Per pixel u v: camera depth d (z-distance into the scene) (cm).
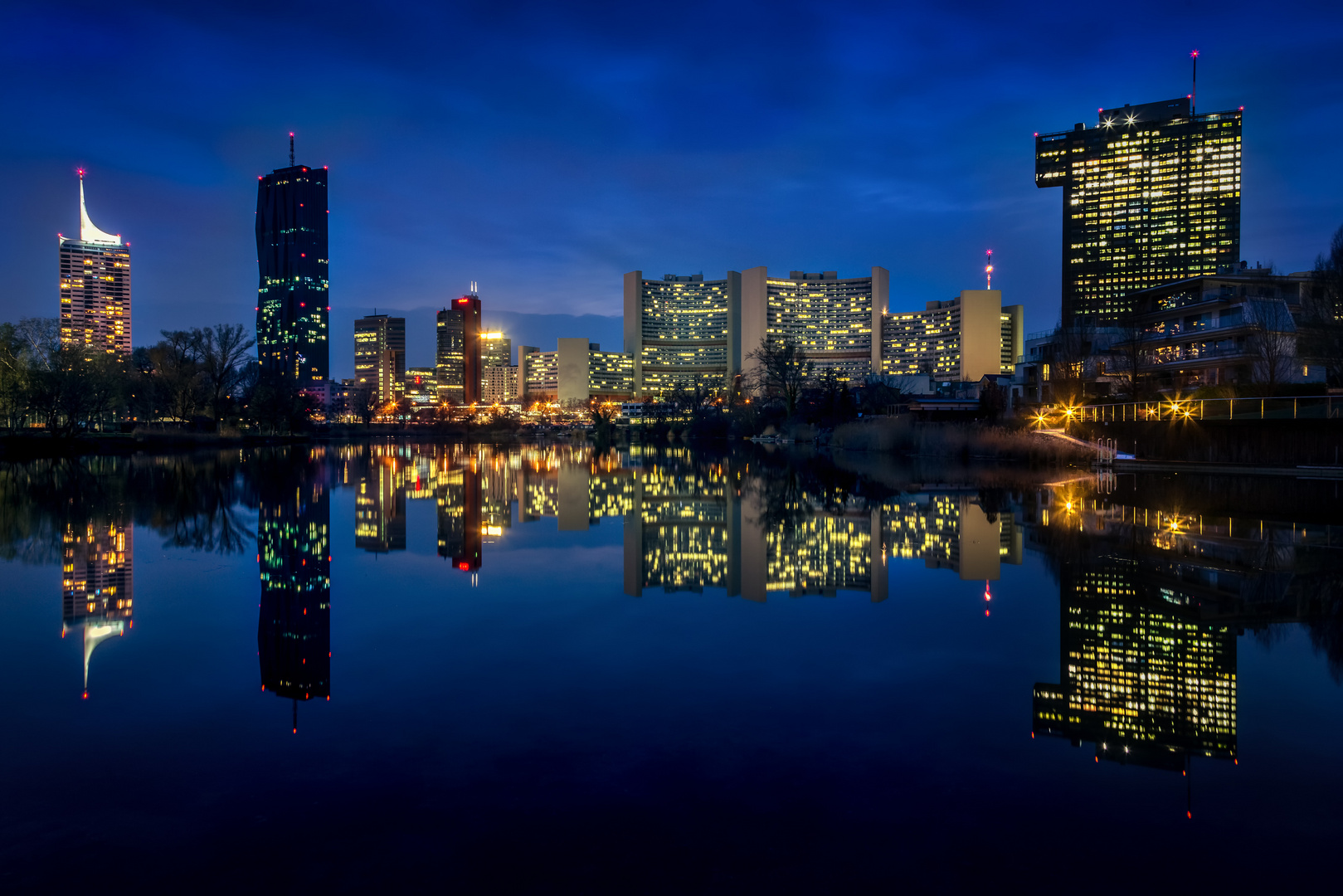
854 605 1174
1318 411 4366
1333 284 5103
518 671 830
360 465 5581
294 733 653
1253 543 1752
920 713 705
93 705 723
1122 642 956
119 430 8456
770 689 769
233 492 3164
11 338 7150
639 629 1027
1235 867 449
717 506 2873
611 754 609
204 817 508
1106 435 5156
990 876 439
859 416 9288
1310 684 789
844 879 436
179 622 1055
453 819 506
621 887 427
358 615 1107
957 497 3052
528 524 2316
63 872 445
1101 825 498
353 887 430
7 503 2672
